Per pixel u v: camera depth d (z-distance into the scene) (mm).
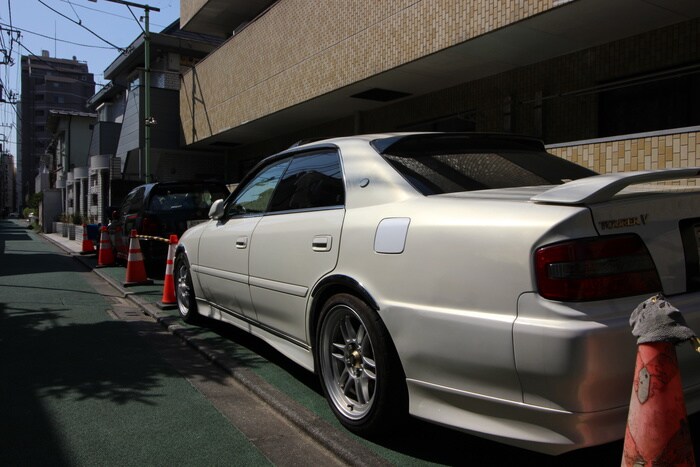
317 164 4039
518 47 8086
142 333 6035
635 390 1903
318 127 14406
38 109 85938
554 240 2332
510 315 2418
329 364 3494
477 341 2508
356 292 3229
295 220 3910
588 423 2262
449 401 2711
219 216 5273
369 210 3271
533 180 3547
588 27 7258
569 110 8500
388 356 2984
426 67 9055
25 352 5234
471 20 7629
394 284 2936
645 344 1884
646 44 7438
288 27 11961
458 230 2674
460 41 7809
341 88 10422
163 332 6094
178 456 3109
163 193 9961
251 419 3635
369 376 3156
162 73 22062
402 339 2863
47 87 85688
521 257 2400
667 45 7215
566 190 2494
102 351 5285
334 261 3395
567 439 2293
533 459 2965
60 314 7016
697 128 5691
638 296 2389
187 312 6117
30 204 47281
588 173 3895
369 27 9531
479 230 2586
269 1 16891
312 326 3621
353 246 3248
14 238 24203
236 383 4352
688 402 2480
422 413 2820
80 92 87938
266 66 12961
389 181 3285
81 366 4801
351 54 10016
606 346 2238
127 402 3938
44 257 14797
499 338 2424
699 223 2660
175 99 20109
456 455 3008
